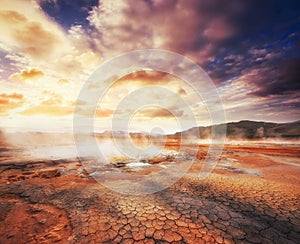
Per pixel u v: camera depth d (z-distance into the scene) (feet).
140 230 8.63
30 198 12.53
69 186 15.26
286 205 11.46
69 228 8.79
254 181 16.72
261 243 7.75
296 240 8.00
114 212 10.44
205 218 9.83
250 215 10.21
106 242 7.75
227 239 7.99
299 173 19.94
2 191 13.85
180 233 8.42
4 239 7.90
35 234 8.29
